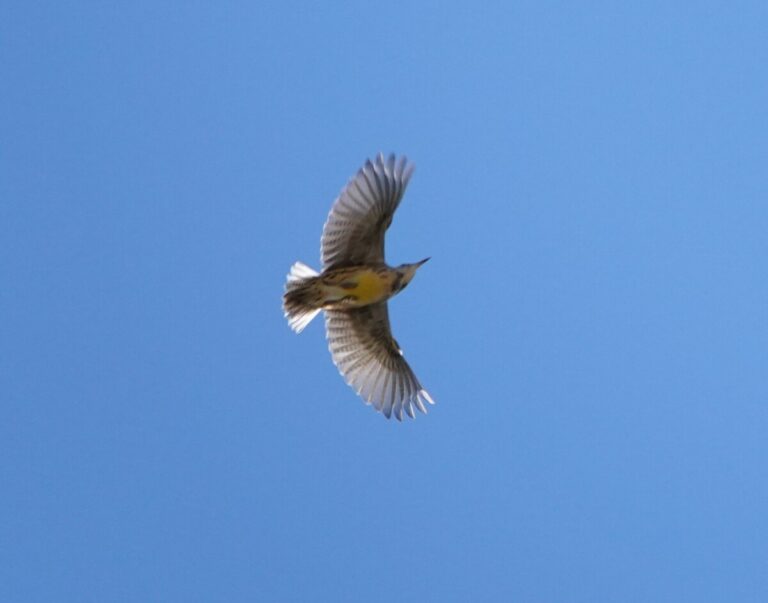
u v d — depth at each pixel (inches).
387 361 678.5
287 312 616.1
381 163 607.5
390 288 616.4
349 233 610.5
